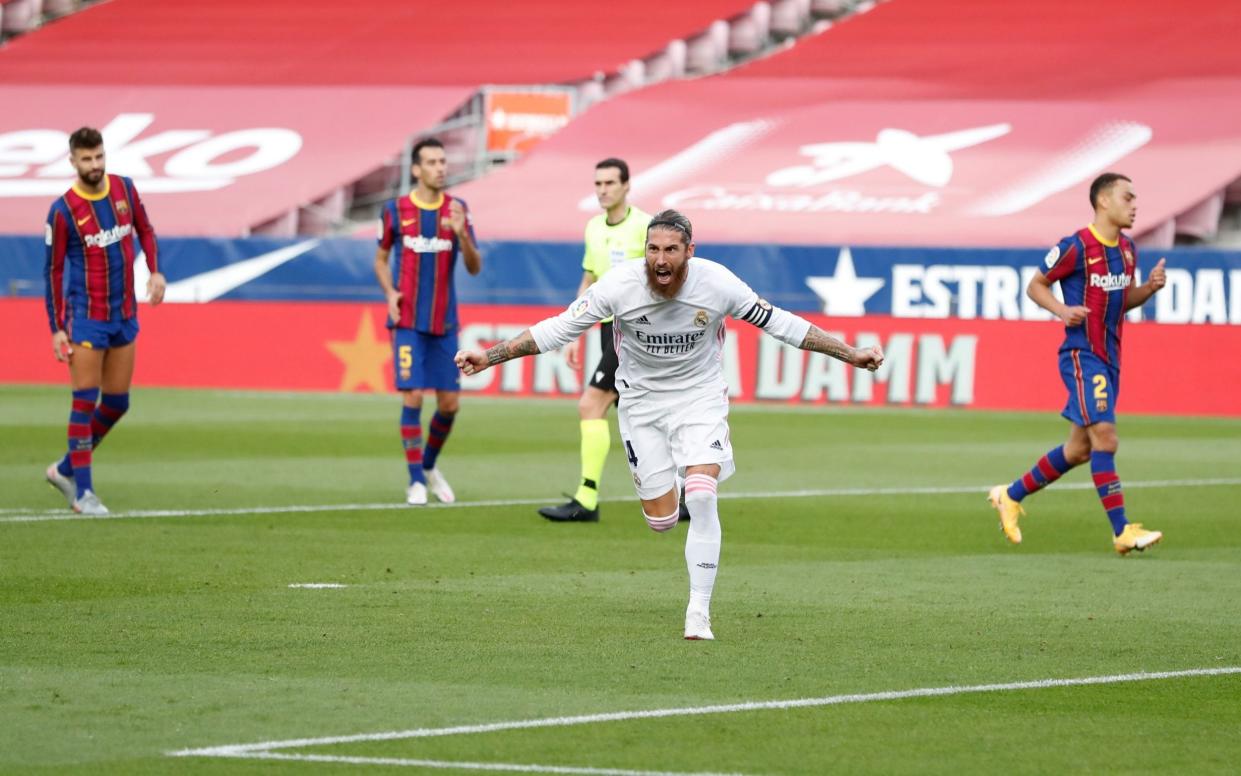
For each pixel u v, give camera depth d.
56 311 37.72
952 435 62.34
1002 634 25.44
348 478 46.50
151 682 21.28
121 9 131.38
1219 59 111.81
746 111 112.38
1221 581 31.05
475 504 41.53
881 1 123.12
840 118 110.25
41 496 41.62
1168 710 20.53
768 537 36.41
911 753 18.27
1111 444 34.06
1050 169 102.25
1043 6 120.62
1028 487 35.06
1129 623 26.56
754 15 120.25
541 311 77.81
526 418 67.94
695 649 23.89
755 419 68.62
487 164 111.56
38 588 28.34
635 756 17.95
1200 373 72.25
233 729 18.92
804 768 17.61
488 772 17.28
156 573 30.08
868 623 26.23
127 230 38.50
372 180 111.44
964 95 111.38
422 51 121.69
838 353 24.62
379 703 20.27
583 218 101.31
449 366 41.81
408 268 41.34
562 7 125.19
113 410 39.69
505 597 28.17
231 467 48.69
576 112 115.44
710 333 24.91
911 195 101.06
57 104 119.06
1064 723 19.75
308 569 30.86
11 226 104.69
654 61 118.62
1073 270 34.19
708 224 99.56
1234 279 81.44
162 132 115.06
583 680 21.70
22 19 130.75
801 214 99.88
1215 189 97.81
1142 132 104.56
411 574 30.50
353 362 79.81
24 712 19.61
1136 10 119.12
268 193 108.00
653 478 25.73
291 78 120.00
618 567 31.83
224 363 81.19
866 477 48.66
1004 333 73.81
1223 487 46.66
